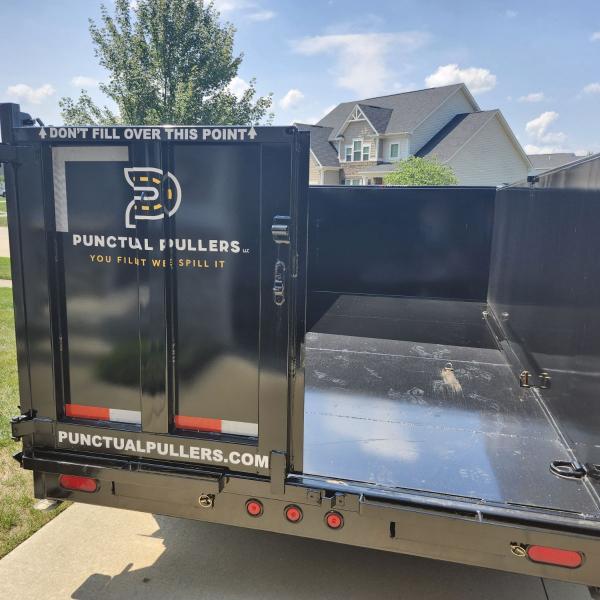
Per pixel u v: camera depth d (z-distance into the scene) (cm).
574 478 220
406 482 216
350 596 268
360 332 459
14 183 223
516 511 197
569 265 258
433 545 205
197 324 217
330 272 650
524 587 277
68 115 1580
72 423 236
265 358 212
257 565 291
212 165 206
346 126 3503
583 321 229
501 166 3341
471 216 603
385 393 314
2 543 307
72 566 289
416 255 624
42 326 230
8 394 536
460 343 429
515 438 256
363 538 213
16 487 367
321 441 250
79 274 226
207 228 210
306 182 199
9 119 220
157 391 224
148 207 213
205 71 1520
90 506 349
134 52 1513
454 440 253
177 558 296
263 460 218
